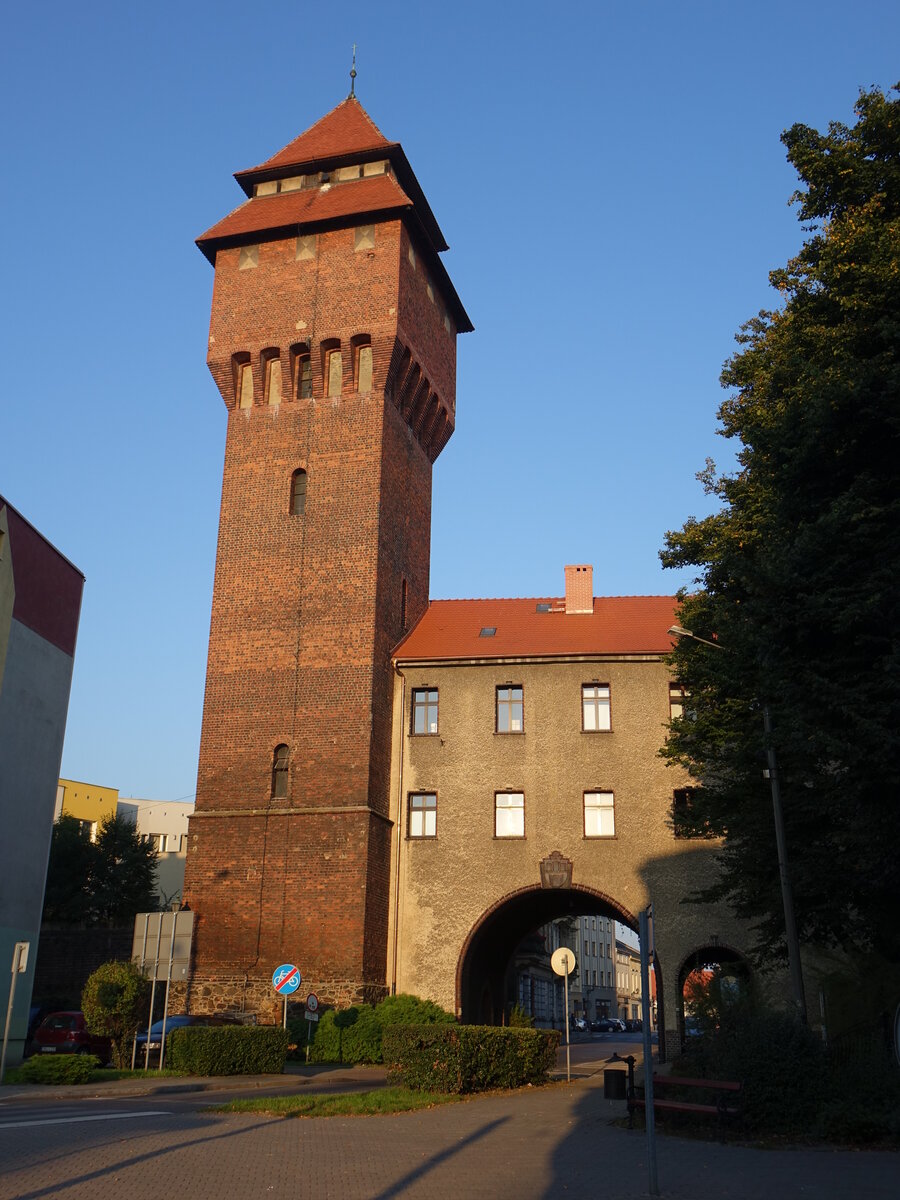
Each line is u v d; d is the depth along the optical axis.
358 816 35.28
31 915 30.08
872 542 17.48
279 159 43.91
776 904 25.22
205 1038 26.25
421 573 43.47
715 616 22.48
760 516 24.86
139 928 28.19
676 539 28.19
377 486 38.66
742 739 25.38
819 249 22.97
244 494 39.97
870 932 23.53
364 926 34.31
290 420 40.31
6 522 29.12
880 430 18.31
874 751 16.47
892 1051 17.19
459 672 38.84
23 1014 29.16
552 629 40.78
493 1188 11.58
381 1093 21.20
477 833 37.06
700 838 35.94
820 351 20.59
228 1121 16.66
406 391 41.59
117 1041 27.56
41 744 31.06
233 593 38.97
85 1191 10.61
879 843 17.66
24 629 30.31
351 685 36.88
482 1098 21.56
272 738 37.00
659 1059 34.44
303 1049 32.44
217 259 42.47
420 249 43.25
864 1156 14.22
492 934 40.09
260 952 34.66
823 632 17.52
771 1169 13.10
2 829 28.83
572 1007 110.44
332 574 38.22
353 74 46.44
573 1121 17.59
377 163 42.69
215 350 41.19
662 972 34.97
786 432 18.61
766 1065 16.39
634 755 37.31
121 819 57.09
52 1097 21.64
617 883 36.00
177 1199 10.43
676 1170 12.98
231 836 36.12
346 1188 11.28
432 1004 33.75
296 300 40.84
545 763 37.59
